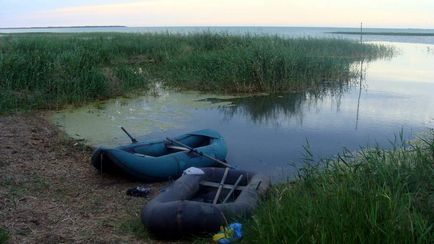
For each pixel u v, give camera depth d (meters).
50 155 7.86
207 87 15.03
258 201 5.32
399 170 5.51
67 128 10.01
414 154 6.69
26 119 10.47
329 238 3.98
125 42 23.30
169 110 12.10
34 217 5.27
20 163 7.25
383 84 17.06
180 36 26.22
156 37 26.12
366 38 66.75
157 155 7.58
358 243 3.97
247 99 13.73
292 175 7.23
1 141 8.40
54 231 4.95
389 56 29.81
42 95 12.08
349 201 4.43
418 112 11.97
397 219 4.11
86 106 12.38
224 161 7.95
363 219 4.15
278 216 4.53
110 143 8.95
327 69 17.42
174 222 4.79
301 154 8.43
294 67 15.57
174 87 15.48
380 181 5.28
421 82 17.62
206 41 22.98
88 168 7.36
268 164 7.87
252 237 4.47
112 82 13.88
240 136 9.70
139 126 10.34
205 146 7.71
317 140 9.38
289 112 12.08
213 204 5.06
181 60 17.78
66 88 12.55
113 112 11.71
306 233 4.09
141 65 19.69
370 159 6.16
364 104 13.15
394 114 11.77
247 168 7.66
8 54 14.10
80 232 4.99
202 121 10.98
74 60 13.94
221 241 4.55
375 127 10.44
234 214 4.97
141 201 6.09
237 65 15.03
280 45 18.19
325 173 5.98
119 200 6.10
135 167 6.71
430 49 38.75
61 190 6.30
